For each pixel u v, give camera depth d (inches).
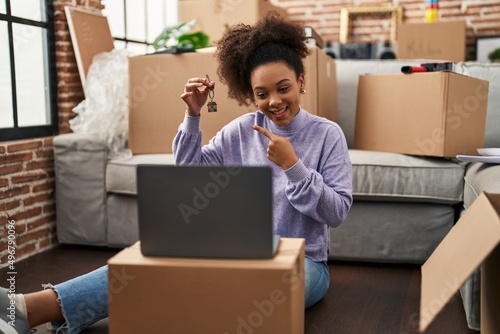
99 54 124.3
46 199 114.8
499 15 207.0
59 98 123.0
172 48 108.7
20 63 112.2
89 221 111.7
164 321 49.7
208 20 175.2
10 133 107.3
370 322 73.8
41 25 118.1
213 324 48.9
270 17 65.6
